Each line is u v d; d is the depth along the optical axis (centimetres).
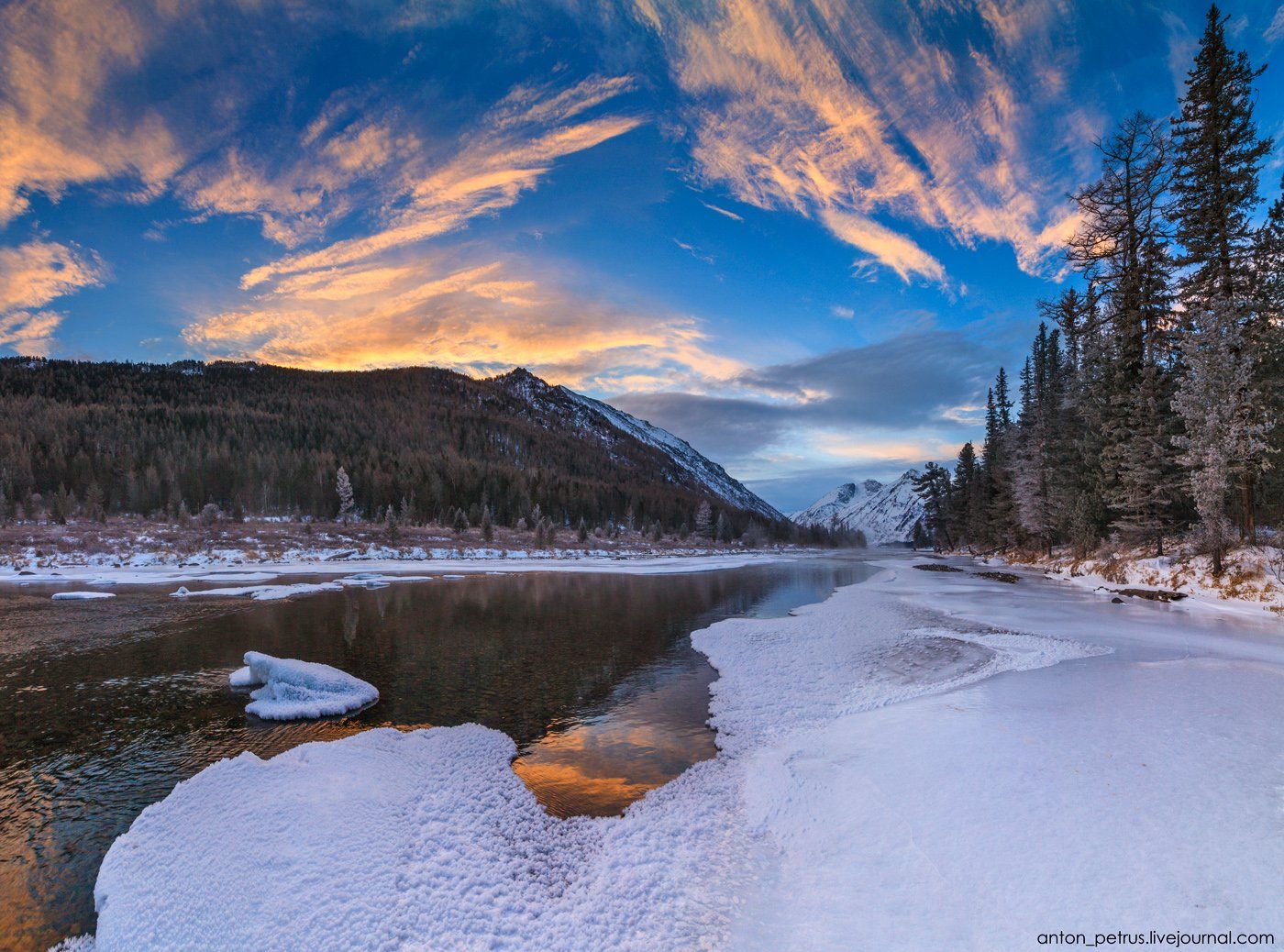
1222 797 638
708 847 725
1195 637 1689
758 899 606
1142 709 971
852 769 877
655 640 2175
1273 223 2653
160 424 13712
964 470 8662
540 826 804
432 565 6362
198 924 570
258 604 3120
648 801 871
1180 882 506
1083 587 3300
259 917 568
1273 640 1628
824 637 2050
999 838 622
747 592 3841
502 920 582
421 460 13688
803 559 8969
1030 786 723
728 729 1186
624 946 542
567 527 12288
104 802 956
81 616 2691
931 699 1214
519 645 2111
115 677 1698
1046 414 4712
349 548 7362
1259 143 2633
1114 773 726
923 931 510
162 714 1375
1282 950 412
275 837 700
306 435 14862
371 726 1286
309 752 970
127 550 6162
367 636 2286
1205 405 2470
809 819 756
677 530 14238
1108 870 539
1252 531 2553
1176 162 2870
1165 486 3011
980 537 7638
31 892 703
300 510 10156
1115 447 3328
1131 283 3409
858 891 589
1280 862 515
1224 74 2705
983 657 1617
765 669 1655
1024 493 4897
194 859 672
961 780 770
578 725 1263
